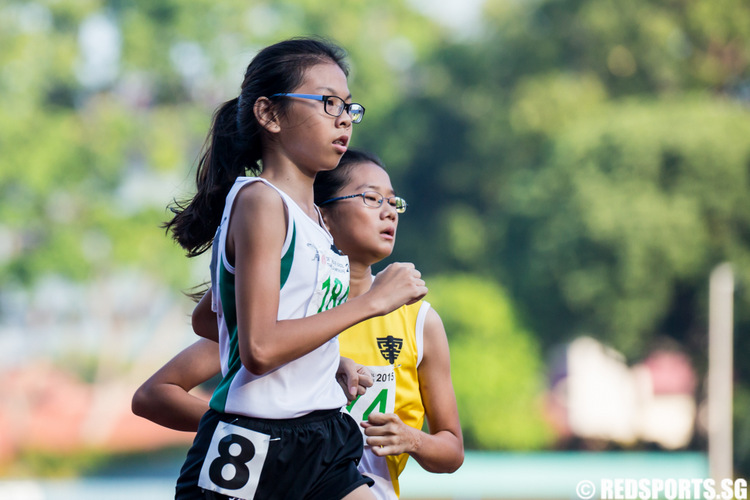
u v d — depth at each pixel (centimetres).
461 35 9200
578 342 8806
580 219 7175
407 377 964
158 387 952
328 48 767
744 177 7138
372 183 959
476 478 5469
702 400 7631
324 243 748
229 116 791
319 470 733
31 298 8662
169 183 8881
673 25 8244
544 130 8331
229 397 724
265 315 680
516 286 7900
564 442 8456
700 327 7556
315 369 742
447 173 8794
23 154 8162
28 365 9188
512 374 7462
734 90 8869
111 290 8819
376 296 712
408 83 9481
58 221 8456
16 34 8544
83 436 8625
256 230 696
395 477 948
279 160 755
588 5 8231
